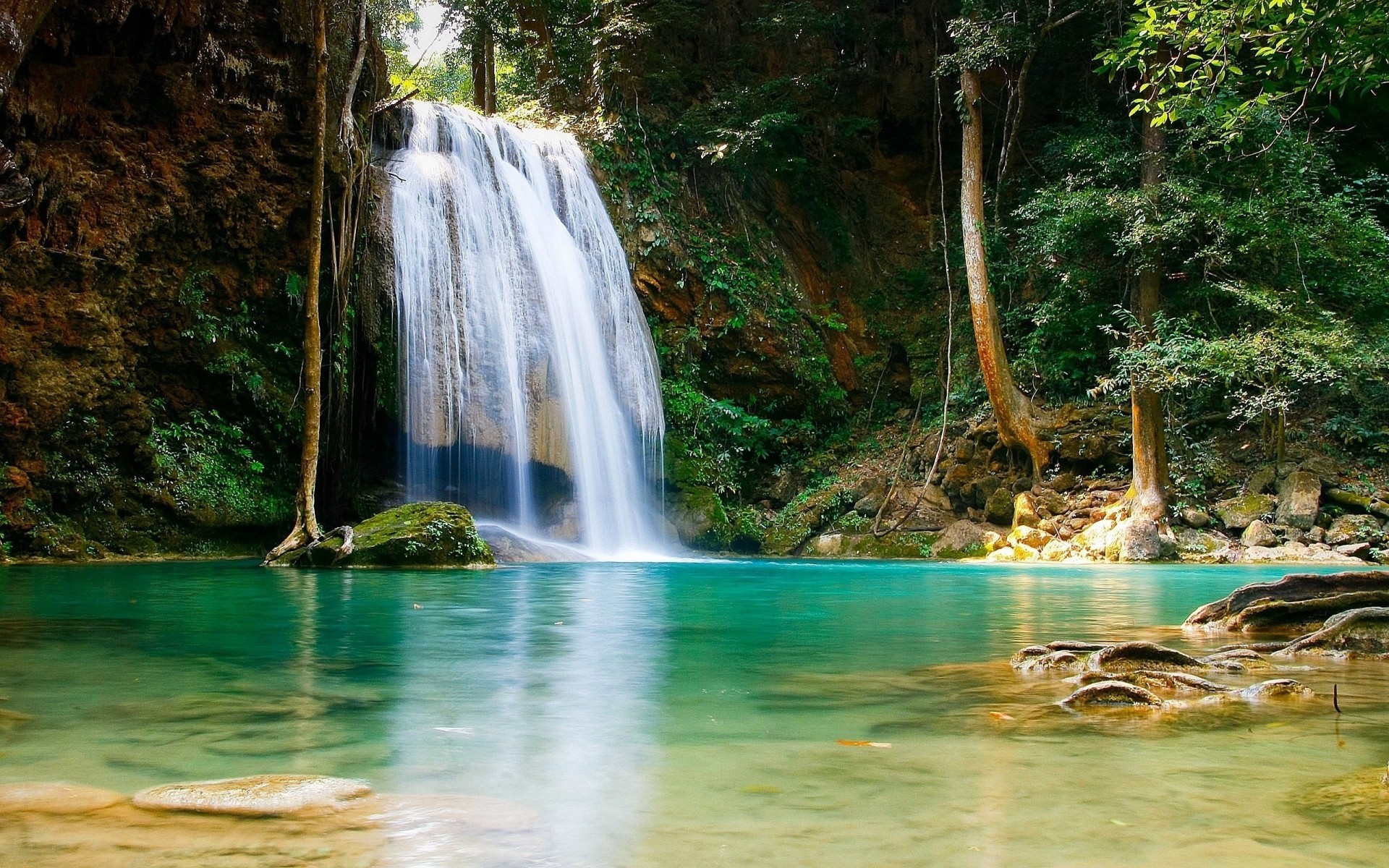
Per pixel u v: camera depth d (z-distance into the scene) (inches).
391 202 583.8
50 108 457.1
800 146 932.0
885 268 948.6
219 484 522.9
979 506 709.9
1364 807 76.8
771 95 907.4
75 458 472.1
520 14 874.1
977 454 725.3
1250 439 671.8
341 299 548.4
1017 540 633.0
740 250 845.8
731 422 767.7
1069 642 166.9
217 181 516.7
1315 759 94.0
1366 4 260.1
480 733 104.4
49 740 99.7
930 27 984.3
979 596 319.6
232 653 165.8
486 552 449.4
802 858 65.1
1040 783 84.6
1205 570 495.2
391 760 92.0
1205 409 701.3
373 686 134.2
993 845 67.9
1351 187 726.5
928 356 872.9
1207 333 665.0
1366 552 554.3
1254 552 575.5
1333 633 177.9
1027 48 764.0
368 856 65.0
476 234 626.8
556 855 65.5
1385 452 633.0
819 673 149.5
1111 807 77.0
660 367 756.0
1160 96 326.0
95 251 478.0
